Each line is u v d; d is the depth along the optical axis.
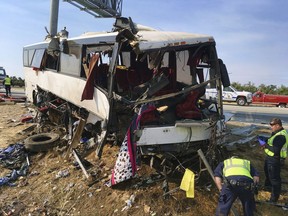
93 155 8.15
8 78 25.66
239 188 4.82
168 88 7.28
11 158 8.52
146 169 6.98
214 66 6.88
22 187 7.17
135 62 7.57
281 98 27.22
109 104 6.34
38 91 13.23
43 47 12.47
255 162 8.31
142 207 5.80
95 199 6.22
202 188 6.47
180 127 6.45
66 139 9.45
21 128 12.01
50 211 6.13
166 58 7.23
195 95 6.92
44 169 7.95
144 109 6.32
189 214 5.68
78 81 8.56
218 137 6.84
